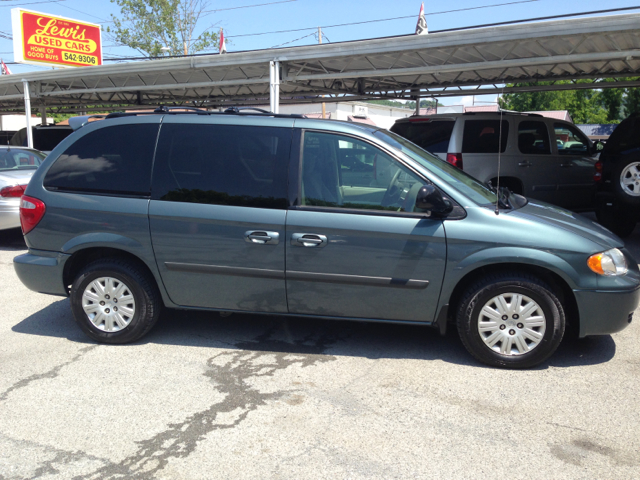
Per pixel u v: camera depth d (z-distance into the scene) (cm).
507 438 305
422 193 366
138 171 427
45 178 445
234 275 414
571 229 387
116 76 1384
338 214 394
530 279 379
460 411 335
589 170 992
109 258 440
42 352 433
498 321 389
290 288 409
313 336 463
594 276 374
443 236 382
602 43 878
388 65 1178
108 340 444
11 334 476
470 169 859
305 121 414
